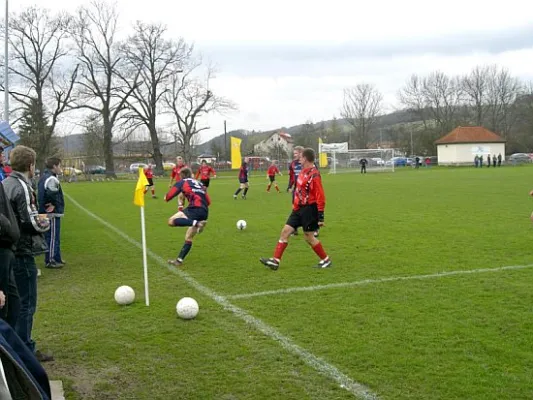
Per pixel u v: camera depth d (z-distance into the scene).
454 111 89.81
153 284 8.27
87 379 4.81
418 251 10.38
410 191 26.31
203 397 4.39
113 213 19.41
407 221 14.94
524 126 87.38
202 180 24.30
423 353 5.18
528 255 9.76
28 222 5.17
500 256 9.72
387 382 4.56
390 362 4.98
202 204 9.67
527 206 18.20
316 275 8.55
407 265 9.12
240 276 8.65
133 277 8.81
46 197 9.48
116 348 5.55
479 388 4.40
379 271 8.72
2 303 3.77
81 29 56.72
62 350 5.54
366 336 5.68
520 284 7.70
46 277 8.96
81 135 72.00
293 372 4.83
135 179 55.50
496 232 12.52
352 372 4.79
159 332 6.00
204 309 6.84
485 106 89.69
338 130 102.62
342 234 12.78
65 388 4.63
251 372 4.86
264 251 10.85
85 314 6.76
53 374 4.94
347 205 19.83
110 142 59.22
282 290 7.66
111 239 13.07
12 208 4.82
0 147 7.06
